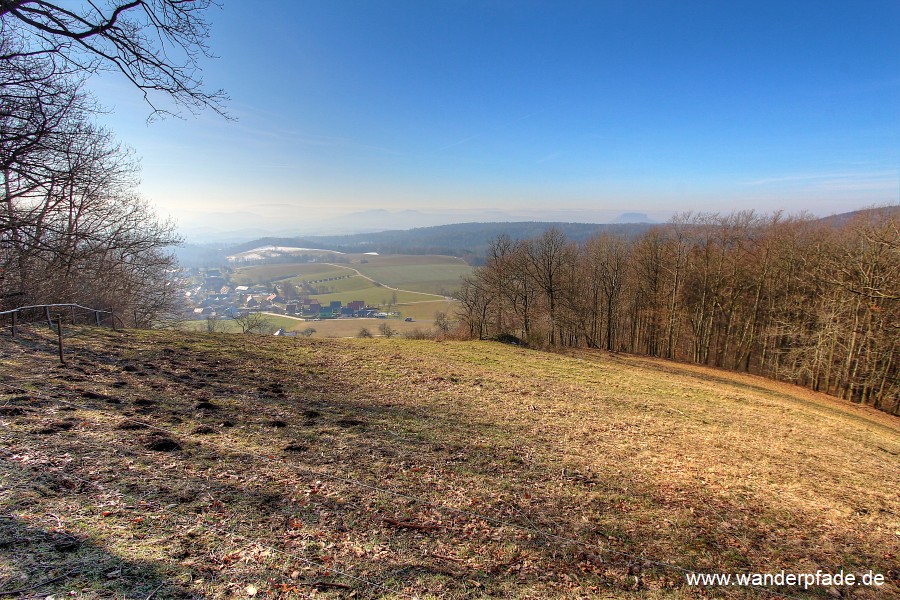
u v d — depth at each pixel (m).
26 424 5.04
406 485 5.34
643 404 13.12
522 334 35.25
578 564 4.24
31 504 3.52
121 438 5.12
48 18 6.30
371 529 4.19
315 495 4.65
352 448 6.30
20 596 2.55
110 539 3.28
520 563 4.07
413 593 3.33
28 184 11.82
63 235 14.35
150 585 2.86
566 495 5.86
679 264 38.19
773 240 33.94
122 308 20.97
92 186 16.44
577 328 42.78
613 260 41.75
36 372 7.30
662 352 42.53
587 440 8.66
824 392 29.61
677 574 4.36
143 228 21.17
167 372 8.96
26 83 8.56
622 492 6.23
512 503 5.36
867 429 17.05
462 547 4.18
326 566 3.47
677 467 7.72
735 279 36.62
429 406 9.77
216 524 3.77
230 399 7.78
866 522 6.43
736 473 7.85
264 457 5.41
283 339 16.91
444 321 40.03
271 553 3.50
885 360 25.59
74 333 11.43
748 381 29.91
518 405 10.92
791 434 12.20
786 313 33.59
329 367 12.63
